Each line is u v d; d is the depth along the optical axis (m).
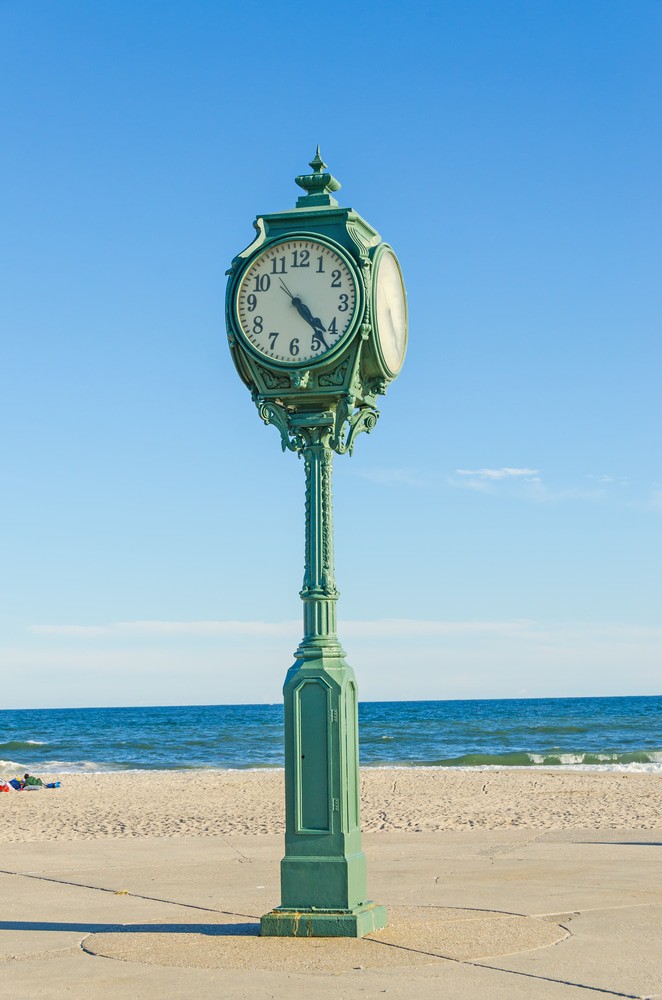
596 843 13.00
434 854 12.22
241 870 11.26
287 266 7.75
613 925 7.63
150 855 12.77
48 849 13.47
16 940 7.55
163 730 85.75
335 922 7.23
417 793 22.28
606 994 5.82
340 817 7.33
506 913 8.11
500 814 17.42
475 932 7.38
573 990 5.90
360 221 7.96
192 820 17.75
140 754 53.25
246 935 7.45
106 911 8.79
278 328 7.71
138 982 6.25
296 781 7.40
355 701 7.64
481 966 6.45
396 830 15.62
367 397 8.04
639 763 39.41
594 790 22.39
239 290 7.80
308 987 6.04
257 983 6.16
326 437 7.77
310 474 7.77
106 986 6.18
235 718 122.69
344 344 7.55
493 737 64.19
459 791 22.56
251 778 30.08
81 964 6.75
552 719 94.44
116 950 7.11
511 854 12.04
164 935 7.56
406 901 8.80
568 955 6.71
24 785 26.70
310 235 7.70
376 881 10.07
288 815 7.41
